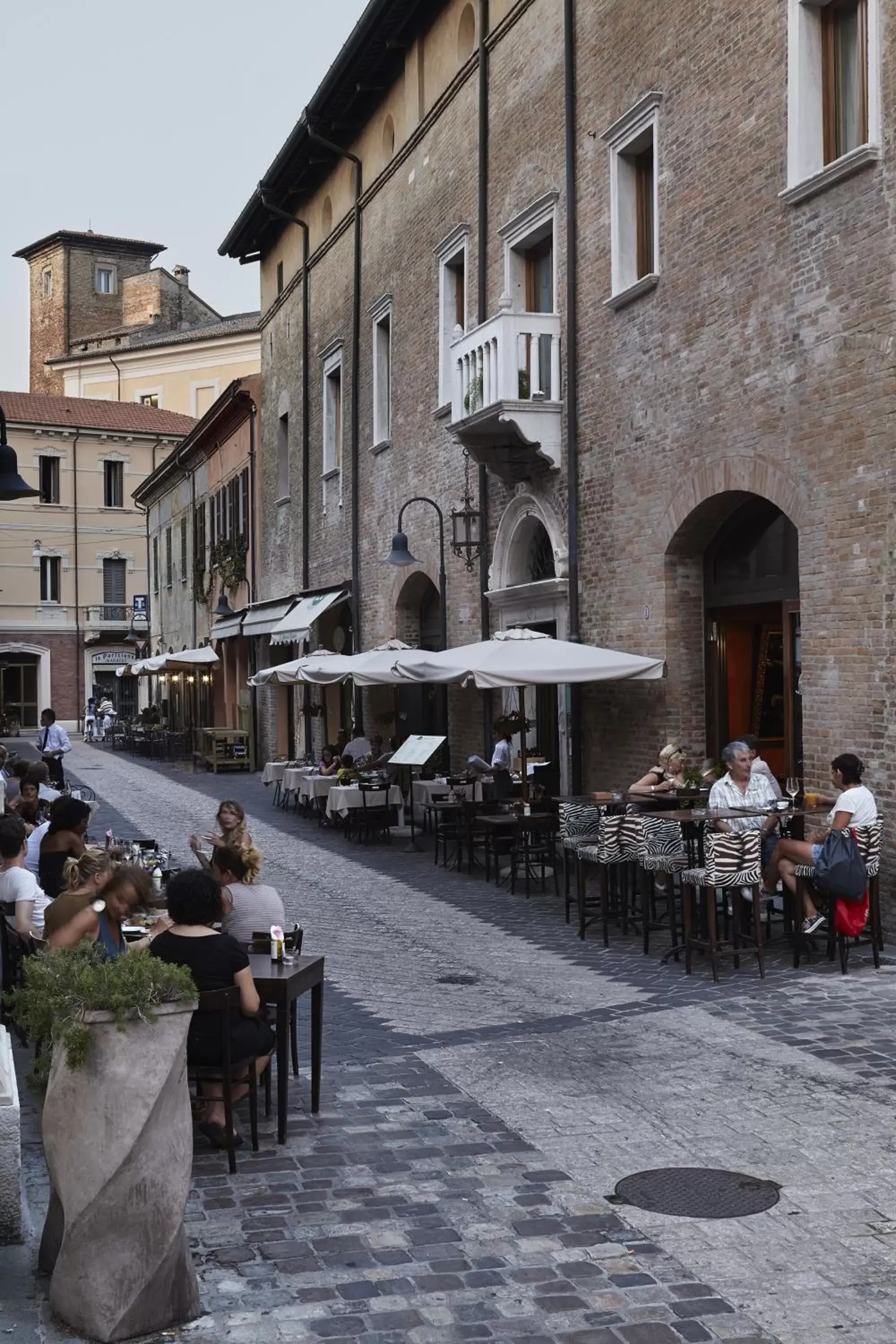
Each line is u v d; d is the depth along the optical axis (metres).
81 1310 4.93
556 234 18.09
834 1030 8.92
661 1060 8.41
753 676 14.84
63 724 63.62
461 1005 10.19
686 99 14.80
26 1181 6.51
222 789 32.44
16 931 9.23
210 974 6.69
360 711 27.45
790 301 12.94
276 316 34.41
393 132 25.28
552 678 14.96
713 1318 5.02
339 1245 5.73
